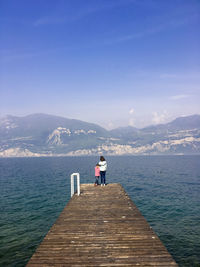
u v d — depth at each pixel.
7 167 97.31
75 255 6.21
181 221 18.89
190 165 101.62
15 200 27.02
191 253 13.16
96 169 18.27
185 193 31.77
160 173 62.66
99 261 5.86
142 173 62.59
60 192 32.38
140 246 6.77
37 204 24.89
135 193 31.84
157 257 6.06
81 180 46.38
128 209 11.22
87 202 12.77
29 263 5.77
